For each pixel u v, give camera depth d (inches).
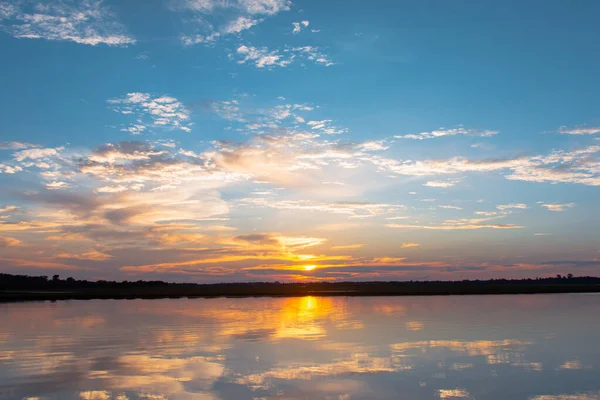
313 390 682.8
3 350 1032.2
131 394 665.0
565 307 2353.6
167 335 1279.5
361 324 1545.3
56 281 7696.9
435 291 5270.7
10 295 4330.7
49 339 1206.9
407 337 1211.2
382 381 734.5
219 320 1727.4
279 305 2753.4
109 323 1624.0
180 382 730.2
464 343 1103.0
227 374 783.7
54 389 691.4
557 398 646.5
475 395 660.7
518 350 1004.6
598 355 946.7
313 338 1202.0
